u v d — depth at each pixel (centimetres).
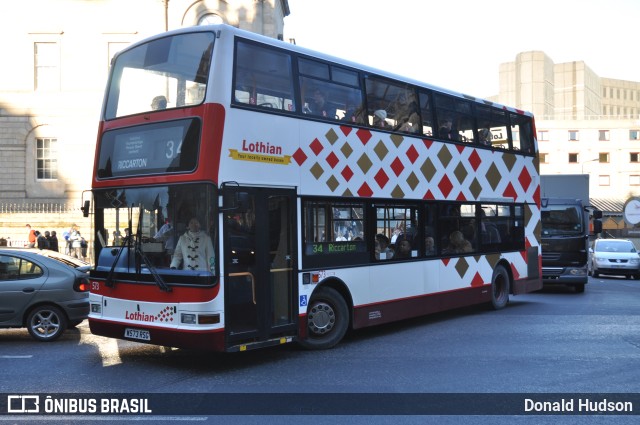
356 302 1030
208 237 796
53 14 3725
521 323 1245
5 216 3086
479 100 1383
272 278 880
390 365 855
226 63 827
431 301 1207
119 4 3722
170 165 830
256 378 782
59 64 3738
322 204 966
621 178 9444
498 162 1438
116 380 773
